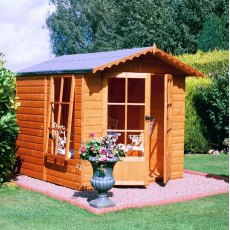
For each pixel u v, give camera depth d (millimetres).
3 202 9297
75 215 8375
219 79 16703
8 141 10906
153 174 12000
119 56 10594
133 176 10602
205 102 16969
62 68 10859
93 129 10375
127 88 10750
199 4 34375
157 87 11969
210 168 13750
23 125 12242
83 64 10727
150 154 12211
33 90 11859
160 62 11211
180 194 10062
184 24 34500
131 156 10711
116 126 11195
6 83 10836
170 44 33938
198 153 17344
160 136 12039
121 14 40812
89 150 8719
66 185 10734
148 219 8148
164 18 34406
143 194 10047
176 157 11883
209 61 19875
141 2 35594
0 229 7539
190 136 16859
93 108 10352
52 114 11211
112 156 8617
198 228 7652
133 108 11125
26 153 12133
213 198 9805
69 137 10422
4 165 11031
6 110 11008
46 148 11336
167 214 8484
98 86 10414
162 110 11922
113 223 7883
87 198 9570
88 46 48750
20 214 8406
